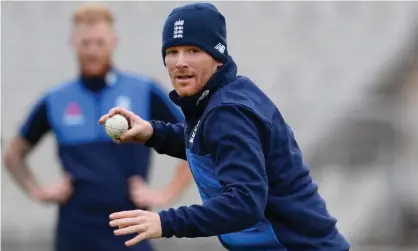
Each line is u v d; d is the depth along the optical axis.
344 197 29.53
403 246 28.16
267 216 13.45
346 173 29.86
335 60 35.53
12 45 36.09
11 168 24.00
